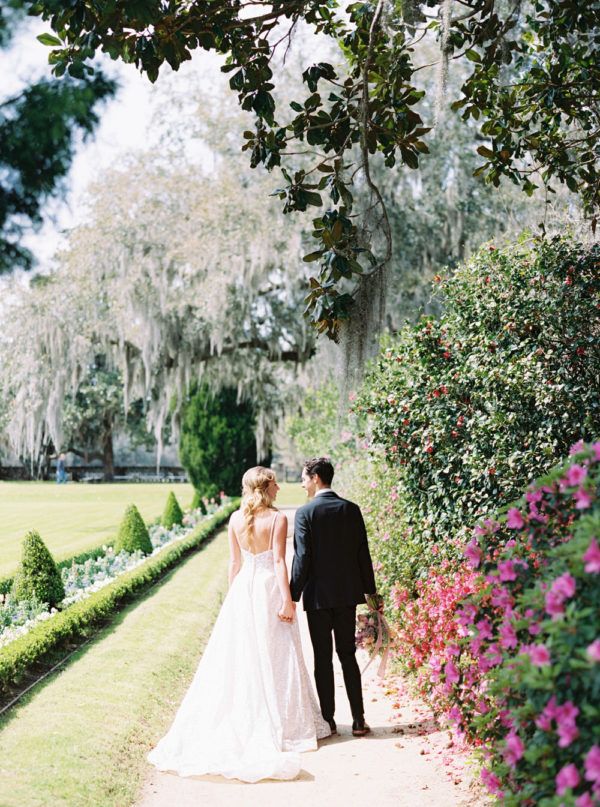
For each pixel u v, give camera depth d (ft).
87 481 141.90
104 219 57.31
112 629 24.26
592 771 6.01
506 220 53.01
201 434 72.18
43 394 60.23
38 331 58.80
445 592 15.62
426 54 52.31
